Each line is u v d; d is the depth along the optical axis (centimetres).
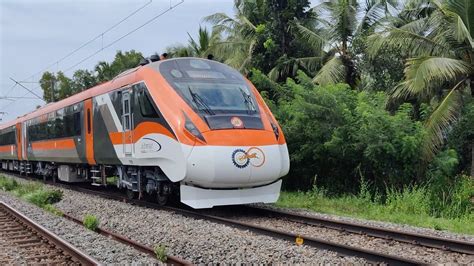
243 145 1082
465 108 1584
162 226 1003
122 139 1351
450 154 1505
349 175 1591
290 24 2231
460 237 905
